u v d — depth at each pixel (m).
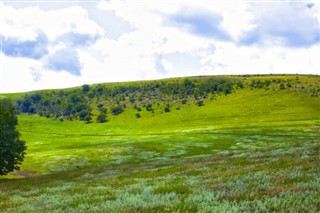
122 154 108.38
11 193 27.59
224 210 9.45
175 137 155.12
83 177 39.97
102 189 21.36
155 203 12.01
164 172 31.38
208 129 181.25
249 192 12.73
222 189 14.33
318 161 22.56
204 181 18.67
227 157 39.34
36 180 42.72
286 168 20.25
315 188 12.43
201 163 35.91
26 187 32.72
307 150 31.56
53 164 97.69
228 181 17.06
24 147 61.88
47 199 18.77
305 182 14.26
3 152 58.09
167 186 17.56
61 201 16.84
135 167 45.50
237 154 41.47
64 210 13.27
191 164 36.56
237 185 15.12
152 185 19.83
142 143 133.50
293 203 9.66
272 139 130.00
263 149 43.31
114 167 49.94
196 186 16.50
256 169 22.33
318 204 9.72
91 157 105.56
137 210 11.09
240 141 129.38
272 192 12.20
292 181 15.02
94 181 31.41
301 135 136.25
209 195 12.60
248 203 10.42
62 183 33.53
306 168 19.39
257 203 10.19
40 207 15.41
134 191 17.30
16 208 16.06
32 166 96.06
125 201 13.46
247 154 38.66
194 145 123.12
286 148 38.28
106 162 98.00
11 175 76.06
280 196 11.12
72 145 160.75
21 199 21.00
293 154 30.08
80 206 13.64
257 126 177.12
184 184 18.09
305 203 9.77
